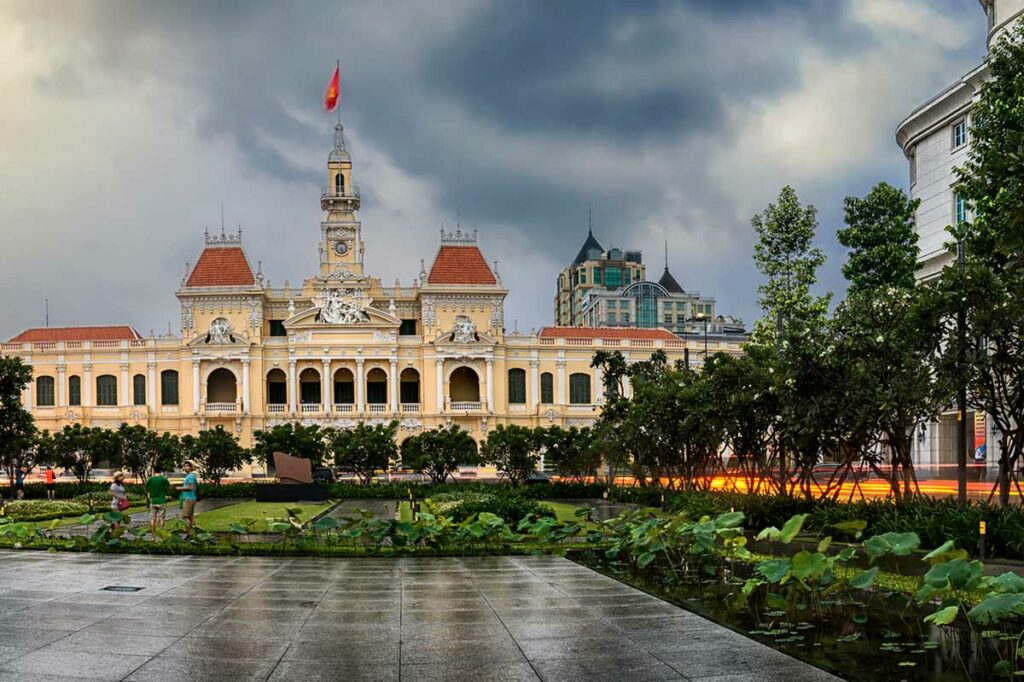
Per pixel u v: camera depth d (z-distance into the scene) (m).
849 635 13.45
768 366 31.22
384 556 23.14
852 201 54.88
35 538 26.45
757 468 39.19
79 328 109.88
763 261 57.47
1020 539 19.03
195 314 107.31
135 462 65.06
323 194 116.69
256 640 13.19
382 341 104.88
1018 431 23.98
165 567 20.98
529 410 107.69
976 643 12.84
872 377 25.78
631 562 21.84
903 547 14.63
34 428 53.97
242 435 102.88
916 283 56.81
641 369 70.25
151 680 11.00
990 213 30.91
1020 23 33.22
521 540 26.22
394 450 66.69
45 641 12.94
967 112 56.94
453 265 112.56
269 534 28.91
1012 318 23.11
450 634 13.66
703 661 12.02
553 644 13.00
